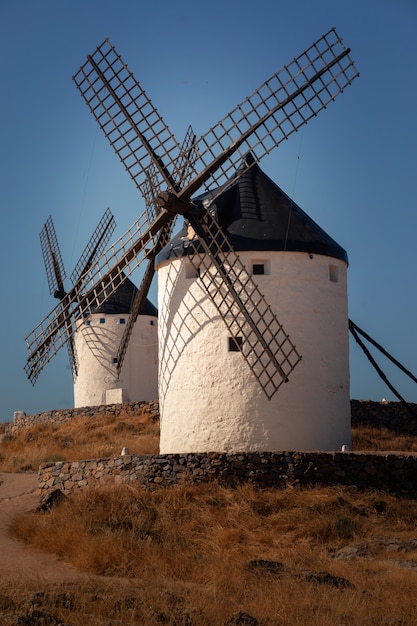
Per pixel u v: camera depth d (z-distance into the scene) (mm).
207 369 24188
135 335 44312
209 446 23891
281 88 24453
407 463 21750
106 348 43969
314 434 23922
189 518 19734
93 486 22250
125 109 25812
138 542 17250
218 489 20969
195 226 24422
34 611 12148
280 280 24172
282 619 12797
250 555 17406
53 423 37375
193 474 21453
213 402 24016
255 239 24219
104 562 16219
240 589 14422
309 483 21266
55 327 28156
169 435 24906
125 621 12414
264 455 21469
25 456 31906
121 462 22281
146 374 44375
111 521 18828
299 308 24203
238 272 24047
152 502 20297
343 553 17594
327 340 24578
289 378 23891
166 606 12961
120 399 39281
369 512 20297
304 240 24500
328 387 24422
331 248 24953
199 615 12758
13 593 13023
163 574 15609
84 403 43969
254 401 23750
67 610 12594
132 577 15531
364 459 21641
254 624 12539
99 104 26281
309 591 14031
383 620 12891
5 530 19891
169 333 25203
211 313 24328
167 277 25453
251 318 23578
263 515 19922
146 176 25297
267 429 23672
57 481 23250
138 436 33156
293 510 19781
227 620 12617
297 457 21453
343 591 14172
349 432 25125
